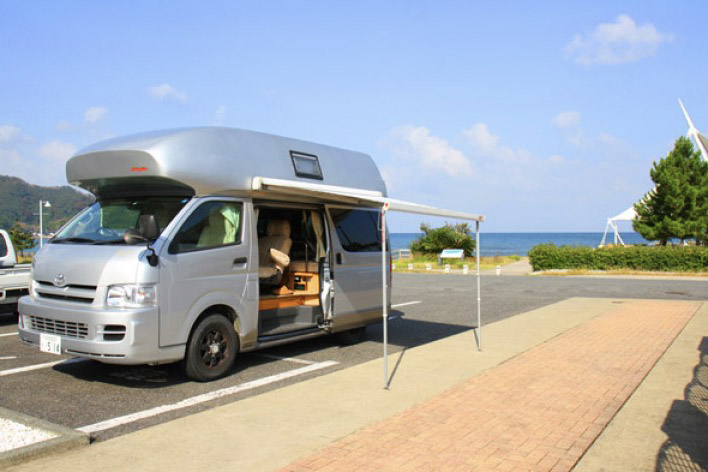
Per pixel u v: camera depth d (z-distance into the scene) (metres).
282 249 8.22
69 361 7.51
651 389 6.34
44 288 6.38
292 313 8.05
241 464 4.14
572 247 30.25
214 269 6.51
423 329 10.65
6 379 6.59
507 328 10.46
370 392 6.04
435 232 38.19
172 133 6.59
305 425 4.98
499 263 36.41
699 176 33.19
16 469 4.02
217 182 6.69
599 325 10.79
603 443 4.71
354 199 8.44
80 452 4.36
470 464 4.18
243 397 5.99
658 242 36.16
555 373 7.01
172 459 4.22
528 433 4.88
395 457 4.29
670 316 12.01
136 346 5.70
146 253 5.90
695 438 4.83
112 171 6.55
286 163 7.70
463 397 5.91
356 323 8.75
